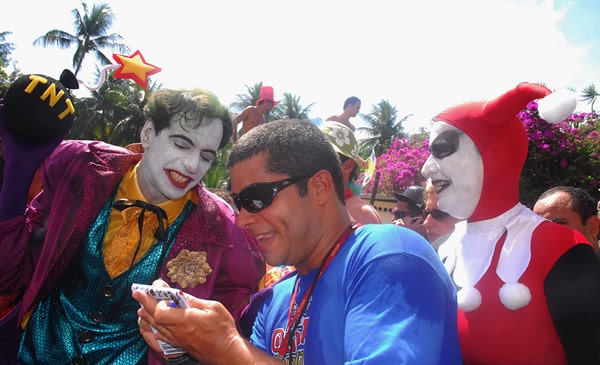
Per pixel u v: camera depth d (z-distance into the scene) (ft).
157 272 7.16
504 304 5.82
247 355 4.01
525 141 6.84
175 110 6.98
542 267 5.79
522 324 5.75
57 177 7.39
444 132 6.72
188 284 7.10
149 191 7.39
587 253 5.64
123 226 7.22
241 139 4.96
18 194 6.86
